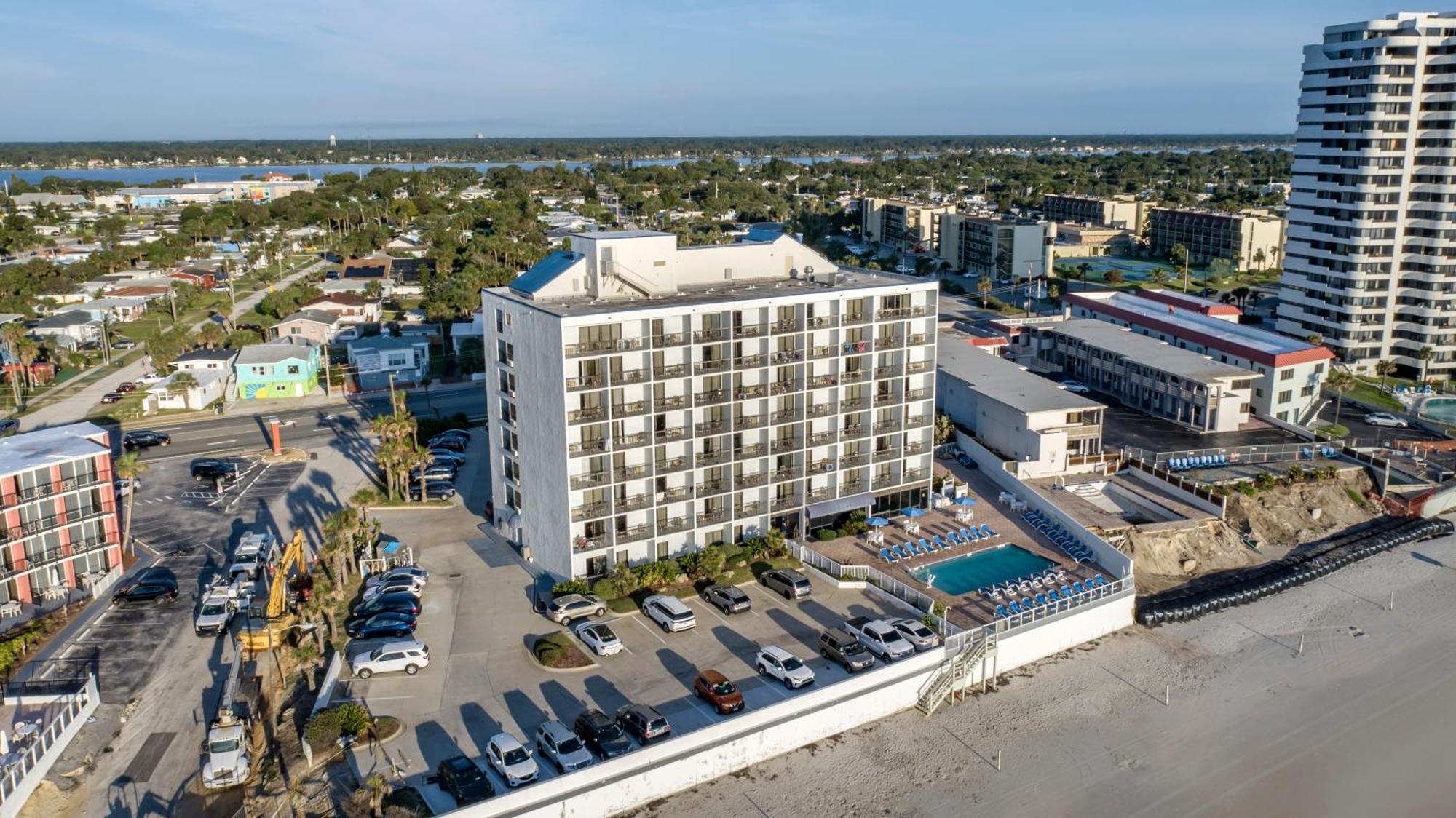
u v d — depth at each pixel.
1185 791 61.75
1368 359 161.25
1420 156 153.62
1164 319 154.62
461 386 154.88
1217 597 87.19
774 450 91.69
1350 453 115.06
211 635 76.62
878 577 85.00
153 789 58.88
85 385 152.88
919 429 100.25
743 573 86.94
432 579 86.75
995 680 74.25
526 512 90.25
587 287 90.56
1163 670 76.25
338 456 120.38
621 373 83.00
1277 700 72.31
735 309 86.88
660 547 88.06
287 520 100.12
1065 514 95.19
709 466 88.62
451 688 69.06
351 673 70.94
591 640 73.81
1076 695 72.50
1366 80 153.50
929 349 99.19
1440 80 150.75
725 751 62.41
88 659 73.00
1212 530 98.31
